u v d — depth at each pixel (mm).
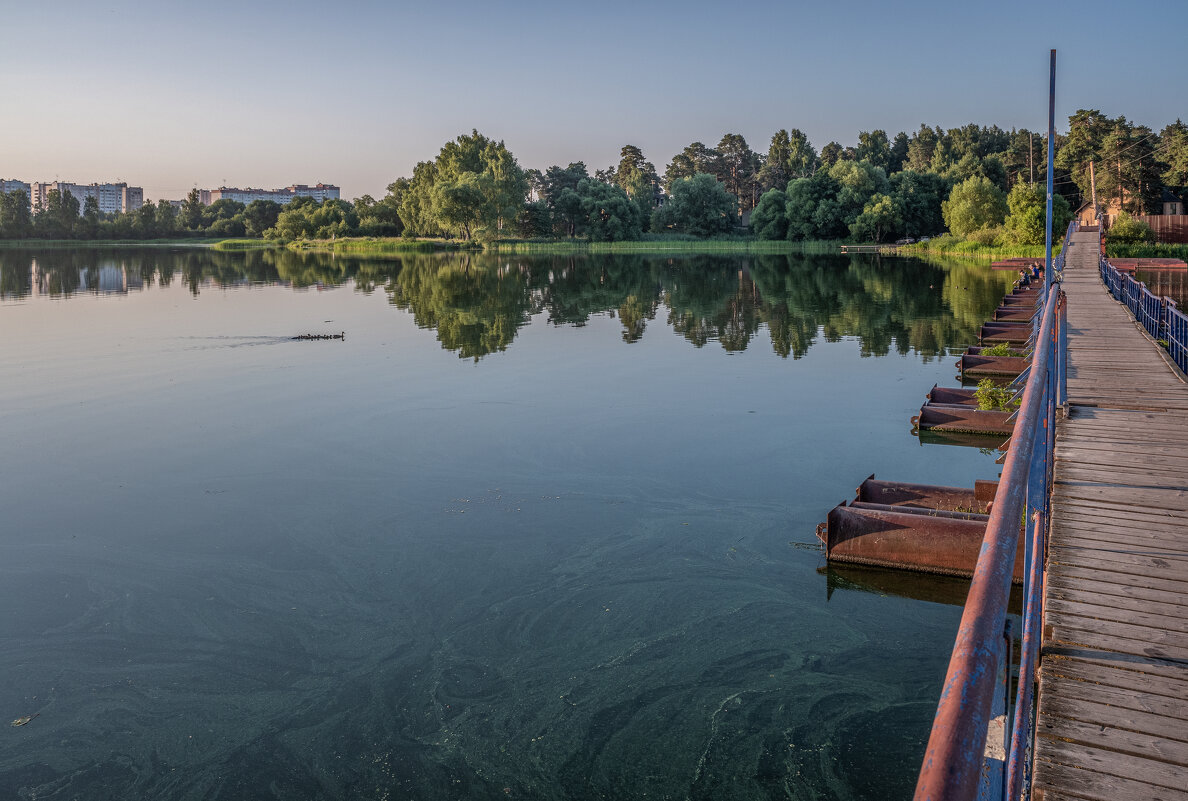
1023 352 17078
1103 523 5902
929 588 7422
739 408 14023
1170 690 3863
